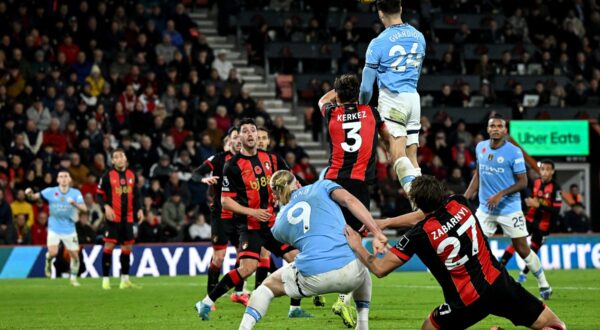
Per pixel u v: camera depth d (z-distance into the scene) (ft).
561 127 109.09
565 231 99.81
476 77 118.01
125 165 70.23
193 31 116.88
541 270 54.95
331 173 37.86
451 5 128.67
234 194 45.78
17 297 61.87
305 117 113.29
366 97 39.88
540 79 121.08
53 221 75.20
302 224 33.22
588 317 44.34
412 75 40.29
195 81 107.76
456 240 30.81
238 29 121.80
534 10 132.87
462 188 101.09
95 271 86.02
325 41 118.73
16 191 89.71
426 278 78.02
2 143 94.22
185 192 93.40
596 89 123.54
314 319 44.50
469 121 113.39
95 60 104.42
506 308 31.37
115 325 43.73
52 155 92.17
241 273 43.37
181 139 100.01
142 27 111.45
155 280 79.77
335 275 32.58
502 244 90.79
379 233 31.89
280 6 124.36
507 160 55.36
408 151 40.40
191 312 49.67
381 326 41.37
